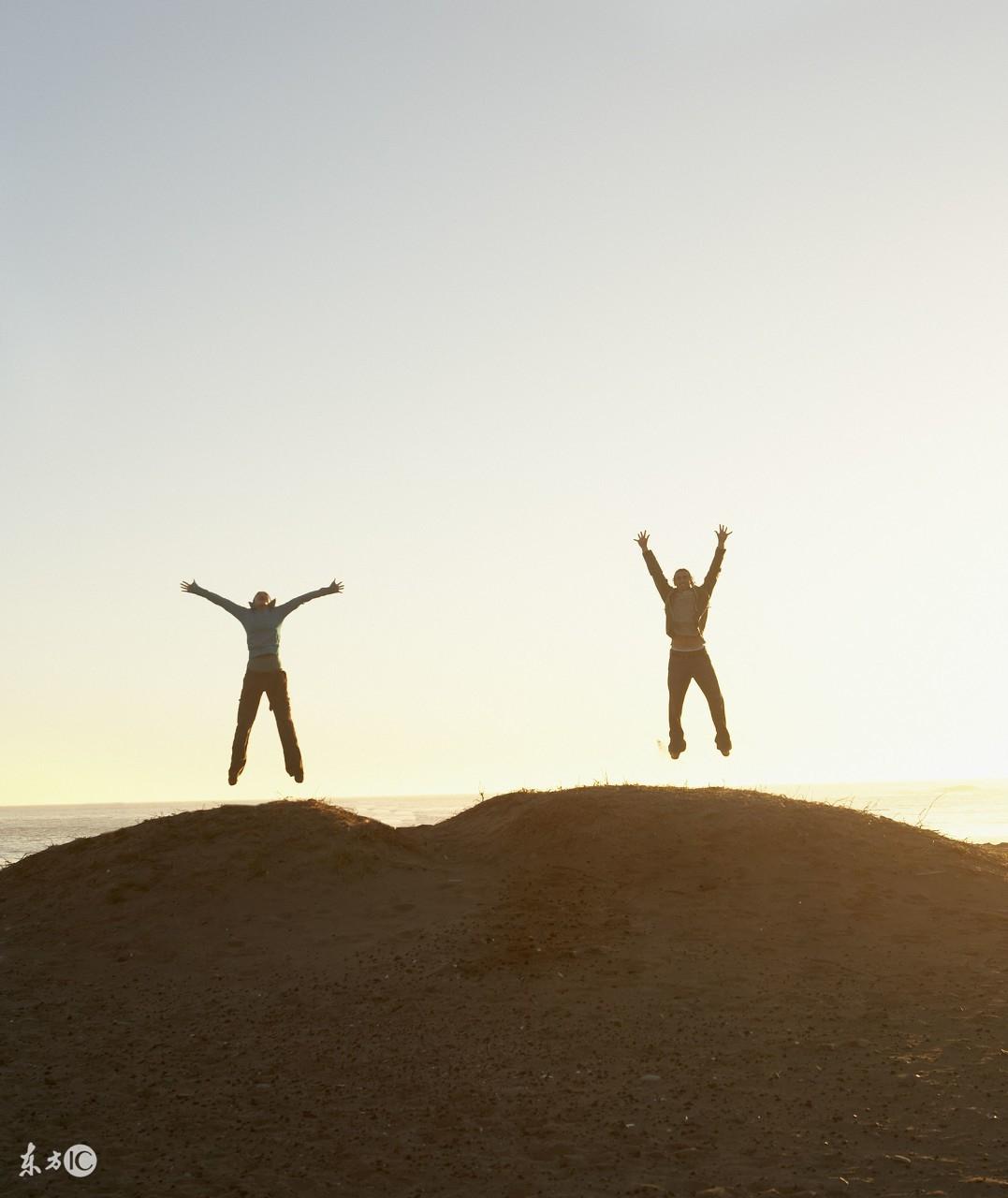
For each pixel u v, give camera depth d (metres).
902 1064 11.37
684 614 17.64
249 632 18.70
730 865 16.89
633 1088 11.20
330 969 14.57
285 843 18.30
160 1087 11.66
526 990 13.64
